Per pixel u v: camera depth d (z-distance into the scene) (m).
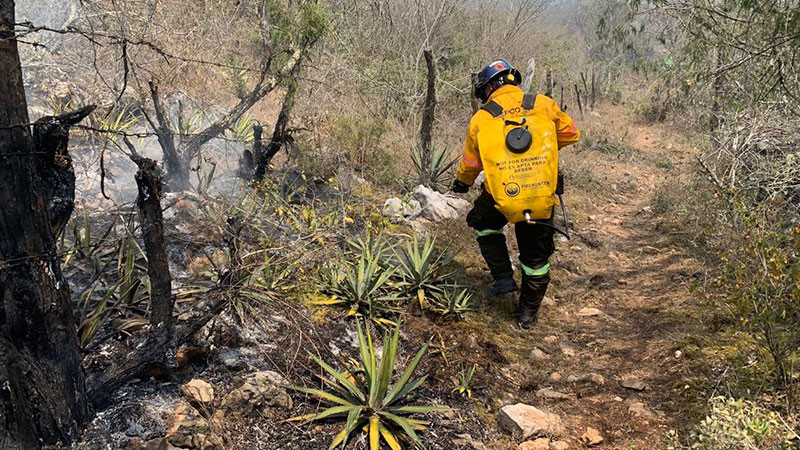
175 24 6.96
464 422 3.88
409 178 7.99
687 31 6.35
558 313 5.75
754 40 5.73
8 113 2.44
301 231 4.97
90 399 3.06
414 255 5.25
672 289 5.98
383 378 3.55
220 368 3.65
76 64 7.14
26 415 2.68
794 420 3.44
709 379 4.16
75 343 2.87
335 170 7.24
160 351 3.20
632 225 8.70
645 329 5.27
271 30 6.16
